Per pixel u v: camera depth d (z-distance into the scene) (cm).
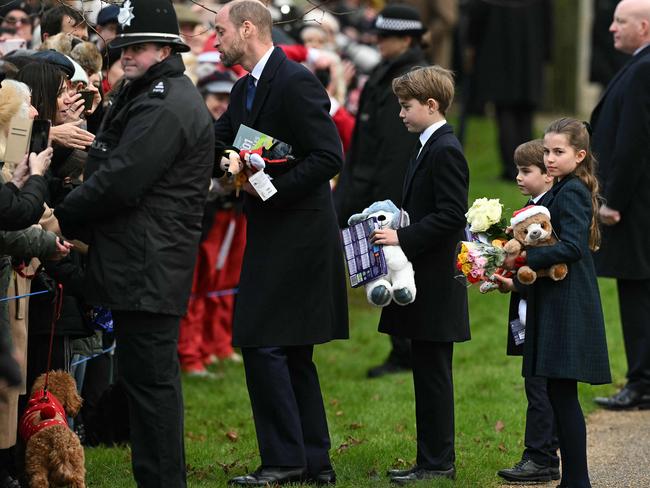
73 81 2086
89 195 1753
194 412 2686
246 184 2039
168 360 1806
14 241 1792
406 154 2841
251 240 2086
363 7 5169
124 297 1770
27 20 2686
